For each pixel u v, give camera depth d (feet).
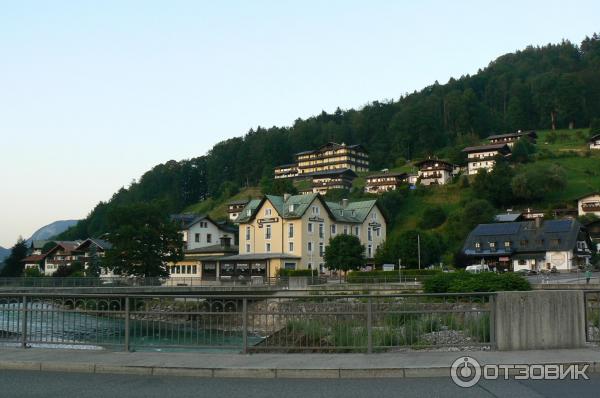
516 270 269.44
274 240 302.45
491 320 43.14
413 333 44.14
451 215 392.88
